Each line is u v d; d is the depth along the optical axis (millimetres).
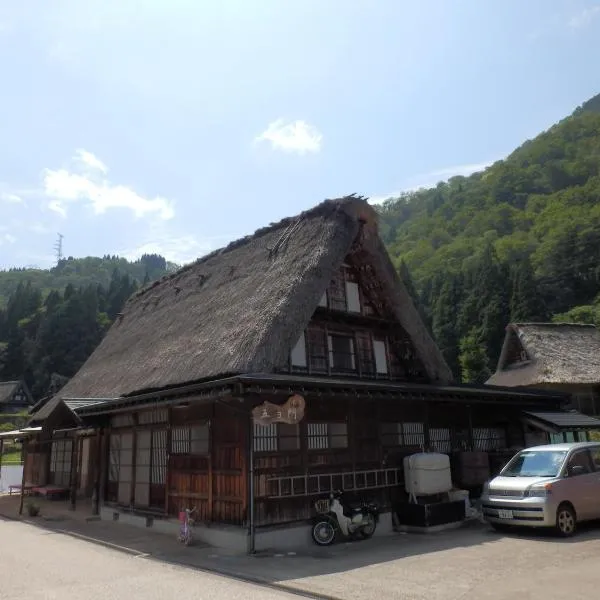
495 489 10133
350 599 6039
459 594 6113
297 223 13781
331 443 10969
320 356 13242
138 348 16219
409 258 86125
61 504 17250
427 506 10891
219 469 10180
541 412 15945
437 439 13688
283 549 9289
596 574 6754
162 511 11812
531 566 7336
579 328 32438
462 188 114938
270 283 12109
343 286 14234
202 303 14562
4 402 60156
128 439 13633
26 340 72562
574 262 58125
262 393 9289
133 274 171875
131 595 6359
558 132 112375
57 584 7016
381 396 10758
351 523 9930
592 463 10477
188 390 9727
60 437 18484
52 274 160625
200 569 7883
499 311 48062
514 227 81750
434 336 51125
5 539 11078
